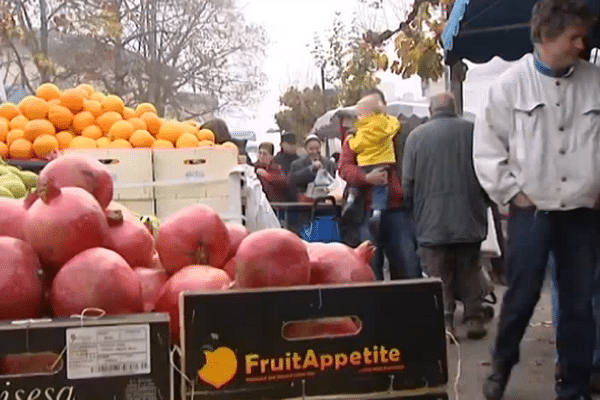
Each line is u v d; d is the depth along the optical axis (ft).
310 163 35.70
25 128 17.38
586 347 11.91
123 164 15.25
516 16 17.54
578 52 11.43
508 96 11.70
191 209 6.06
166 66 92.43
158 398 4.62
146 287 5.73
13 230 5.51
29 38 73.97
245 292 4.83
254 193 15.88
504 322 12.44
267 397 4.83
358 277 5.74
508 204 11.97
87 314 4.97
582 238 11.66
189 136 17.76
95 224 5.44
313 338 4.92
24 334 4.50
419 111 49.11
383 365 5.02
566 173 11.44
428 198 18.70
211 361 4.75
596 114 11.51
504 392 14.12
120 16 83.35
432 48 24.72
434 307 5.12
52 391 4.53
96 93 19.16
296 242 5.37
